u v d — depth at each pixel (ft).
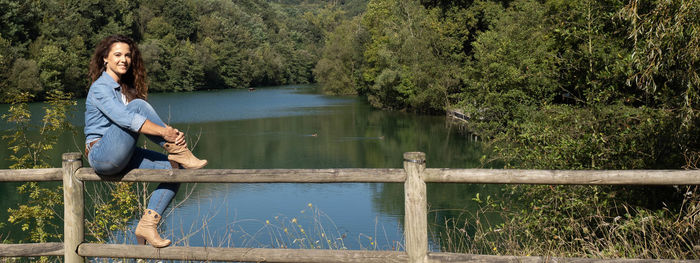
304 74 382.63
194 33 313.32
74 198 9.89
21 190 22.34
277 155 82.33
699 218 12.77
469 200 45.37
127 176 9.64
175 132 9.18
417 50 118.62
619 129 22.90
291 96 232.73
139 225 9.75
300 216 41.39
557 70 29.68
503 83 56.54
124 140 9.04
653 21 15.99
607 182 8.93
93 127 9.36
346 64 234.58
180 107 177.88
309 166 72.49
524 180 9.04
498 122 56.54
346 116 140.97
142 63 9.80
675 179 8.79
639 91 23.80
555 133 25.99
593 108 24.30
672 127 19.07
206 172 9.46
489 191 46.39
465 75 78.79
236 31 339.98
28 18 196.13
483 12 119.55
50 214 22.20
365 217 41.22
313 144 93.15
